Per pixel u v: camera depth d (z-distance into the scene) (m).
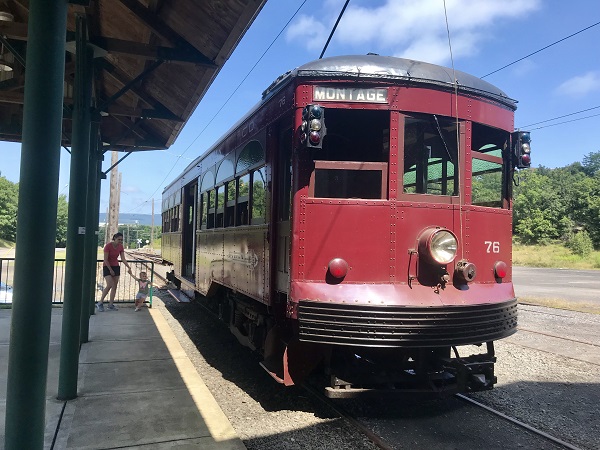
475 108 4.61
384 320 3.88
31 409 2.57
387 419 4.39
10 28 4.80
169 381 5.07
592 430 4.23
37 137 2.61
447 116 4.45
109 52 4.73
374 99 4.26
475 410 4.63
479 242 4.62
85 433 3.75
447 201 4.45
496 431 4.15
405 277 4.25
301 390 5.20
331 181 4.32
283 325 4.78
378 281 4.21
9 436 2.55
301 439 3.94
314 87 4.23
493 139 4.95
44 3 2.64
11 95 6.27
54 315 8.89
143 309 9.89
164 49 4.83
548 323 9.67
